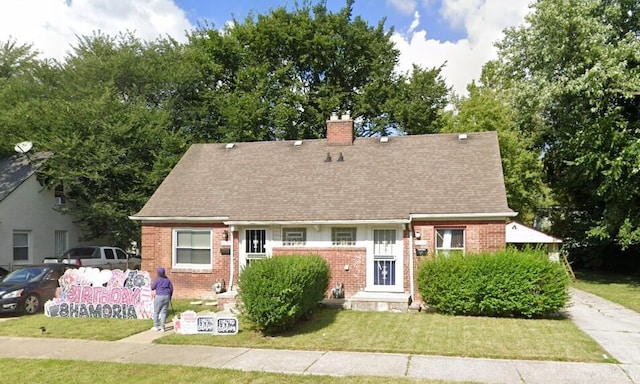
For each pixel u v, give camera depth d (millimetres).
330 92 33312
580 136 22438
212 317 12211
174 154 28828
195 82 33844
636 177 21828
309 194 18375
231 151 22219
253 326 12375
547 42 22297
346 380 8305
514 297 13578
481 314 14023
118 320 14211
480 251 15516
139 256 29484
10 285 16500
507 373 8648
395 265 16641
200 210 18469
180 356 10172
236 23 34625
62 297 15070
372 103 33469
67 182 26703
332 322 13172
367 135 33969
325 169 19750
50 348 11109
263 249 17828
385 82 34094
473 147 19281
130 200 27516
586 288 23172
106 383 8414
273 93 32875
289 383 8211
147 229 18938
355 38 33750
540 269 13477
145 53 33531
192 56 33844
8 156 29203
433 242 16344
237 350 10586
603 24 22078
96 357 10195
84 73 31047
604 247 32344
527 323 12898
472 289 13844
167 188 20188
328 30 33438
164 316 12914
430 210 16312
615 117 21219
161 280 12898
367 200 17422
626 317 14281
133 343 11445
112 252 25047
